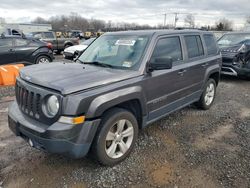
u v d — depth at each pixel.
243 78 9.45
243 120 5.05
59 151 2.76
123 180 3.03
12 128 3.24
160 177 3.10
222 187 2.92
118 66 3.70
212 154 3.65
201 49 5.12
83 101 2.77
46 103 2.85
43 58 10.73
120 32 4.45
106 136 3.10
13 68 8.15
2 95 6.80
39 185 2.93
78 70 3.43
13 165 3.32
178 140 4.09
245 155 3.63
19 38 10.13
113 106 3.23
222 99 6.57
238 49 8.66
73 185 2.94
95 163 3.37
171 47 4.22
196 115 5.26
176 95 4.32
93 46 4.51
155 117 3.94
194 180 3.04
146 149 3.76
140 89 3.44
